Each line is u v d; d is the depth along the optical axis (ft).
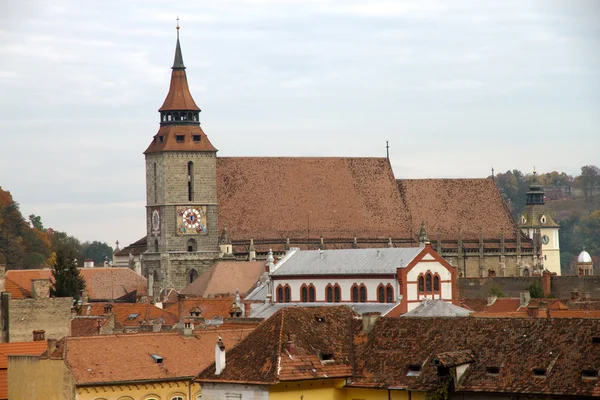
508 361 442.50
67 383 528.63
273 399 453.17
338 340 479.41
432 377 452.35
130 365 539.29
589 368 424.46
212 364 477.36
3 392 571.28
